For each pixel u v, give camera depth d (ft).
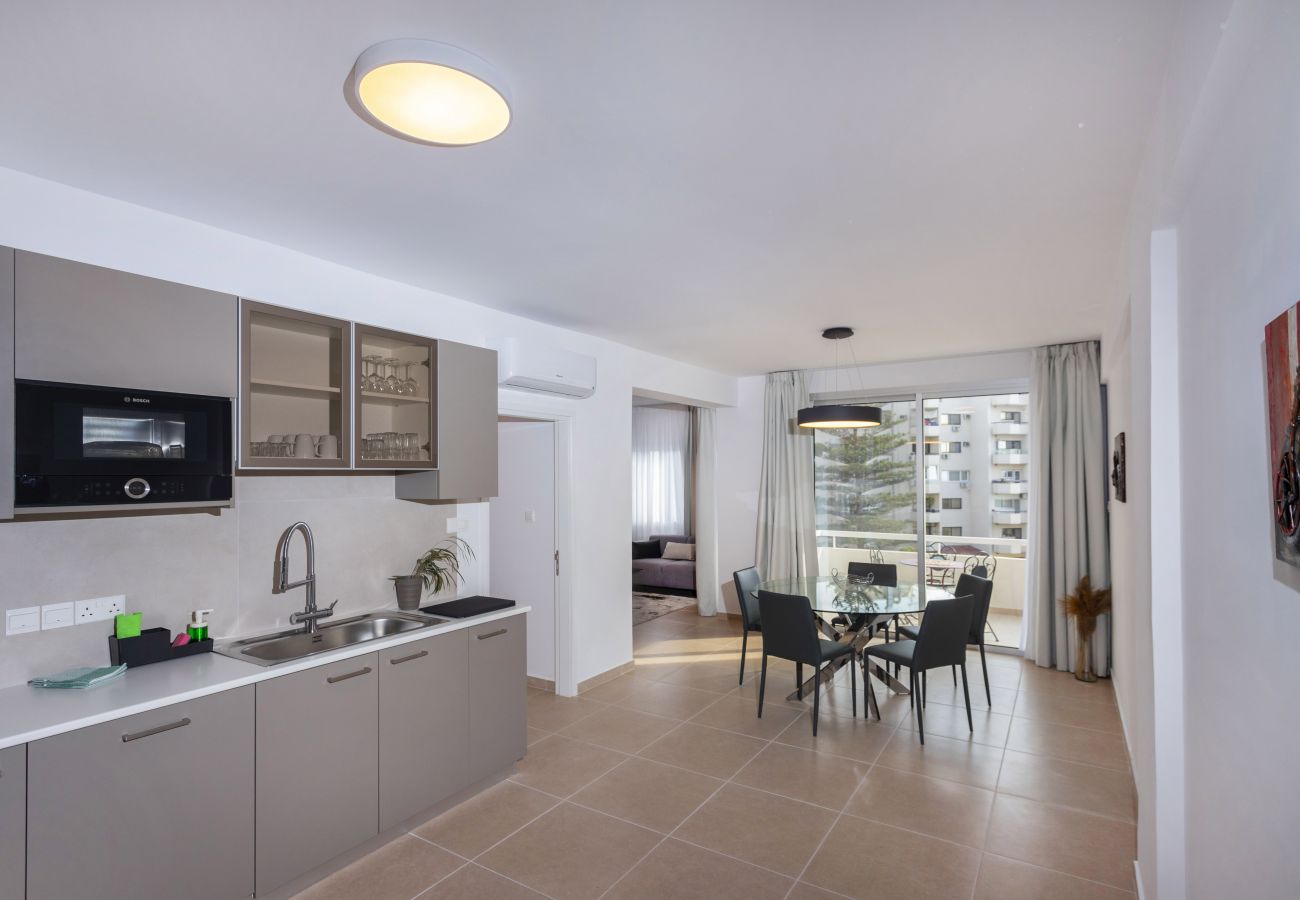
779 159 7.11
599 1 4.64
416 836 9.42
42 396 6.63
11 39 5.00
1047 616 17.48
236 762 7.49
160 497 7.45
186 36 4.99
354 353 9.60
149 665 8.01
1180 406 6.31
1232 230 4.40
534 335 14.33
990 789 10.71
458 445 11.08
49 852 6.16
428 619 10.45
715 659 18.48
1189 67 4.58
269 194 7.93
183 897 7.02
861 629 15.17
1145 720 7.37
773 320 14.43
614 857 8.89
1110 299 12.56
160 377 7.56
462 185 7.71
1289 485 3.22
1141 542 7.61
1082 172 7.40
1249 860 4.20
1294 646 3.35
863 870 8.57
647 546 31.07
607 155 7.00
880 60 5.38
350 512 10.72
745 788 10.80
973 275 11.26
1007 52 5.27
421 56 5.03
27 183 7.41
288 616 9.85
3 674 7.25
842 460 21.62
